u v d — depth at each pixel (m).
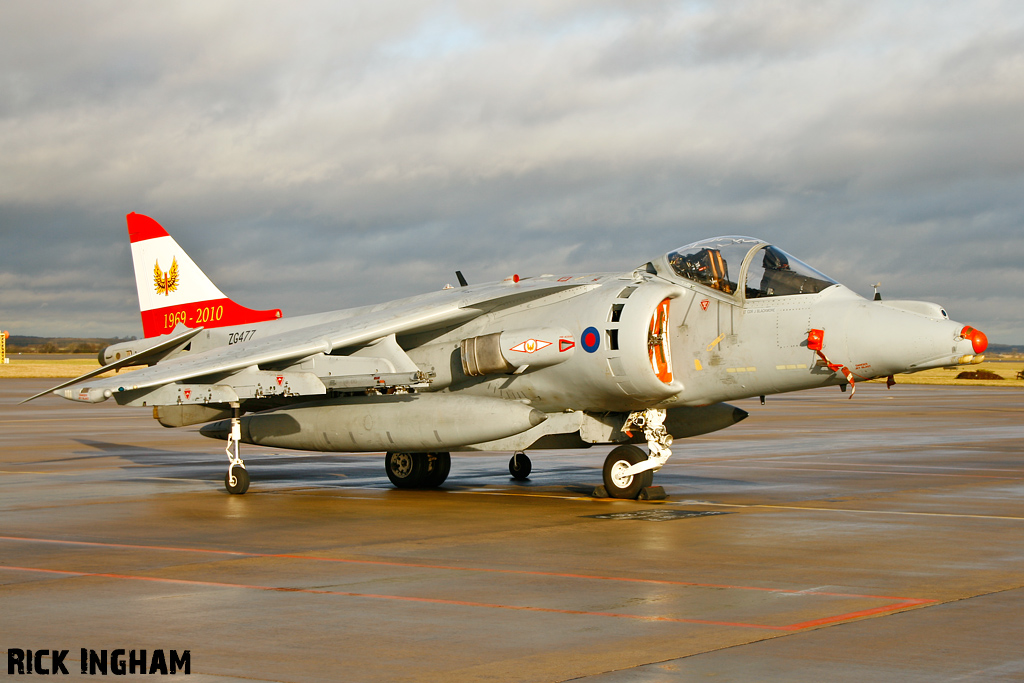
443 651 5.98
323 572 8.45
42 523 11.51
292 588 7.79
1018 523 11.13
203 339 18.36
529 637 6.28
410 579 8.12
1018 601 7.23
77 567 8.72
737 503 13.02
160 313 19.25
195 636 6.34
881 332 11.86
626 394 13.34
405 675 5.51
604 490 13.92
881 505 12.74
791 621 6.65
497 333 14.09
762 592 7.55
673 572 8.35
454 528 10.98
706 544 9.77
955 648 5.99
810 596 7.40
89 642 6.21
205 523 11.48
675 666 5.64
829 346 12.19
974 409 39.41
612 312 13.43
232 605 7.20
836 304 12.38
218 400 14.03
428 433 13.85
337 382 14.10
